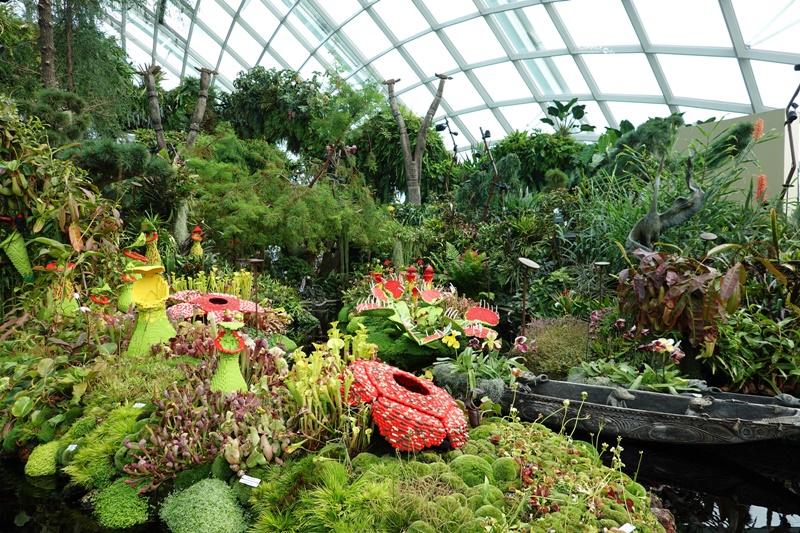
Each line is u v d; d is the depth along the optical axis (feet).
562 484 11.07
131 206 29.66
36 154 19.39
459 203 42.91
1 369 15.35
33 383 14.62
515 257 29.68
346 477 10.73
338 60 42.57
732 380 17.28
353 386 12.34
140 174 26.09
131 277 18.86
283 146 58.95
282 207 33.17
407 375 12.86
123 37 65.51
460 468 11.19
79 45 38.34
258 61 65.21
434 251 36.70
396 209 43.32
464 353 16.55
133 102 54.24
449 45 51.47
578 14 41.04
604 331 19.47
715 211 23.45
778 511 12.43
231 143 40.11
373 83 41.55
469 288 30.91
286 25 58.23
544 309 25.86
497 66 51.44
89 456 12.28
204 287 26.63
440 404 12.23
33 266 19.13
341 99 40.96
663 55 40.65
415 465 11.02
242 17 58.95
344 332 26.71
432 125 57.41
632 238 22.21
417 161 48.93
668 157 29.53
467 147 66.95
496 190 40.93
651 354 17.76
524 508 10.23
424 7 48.26
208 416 12.53
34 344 17.08
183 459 11.76
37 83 36.99
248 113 56.80
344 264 37.65
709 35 36.96
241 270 29.35
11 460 13.82
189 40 64.64
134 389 14.37
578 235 28.50
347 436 11.84
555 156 48.49
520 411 15.66
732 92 40.42
